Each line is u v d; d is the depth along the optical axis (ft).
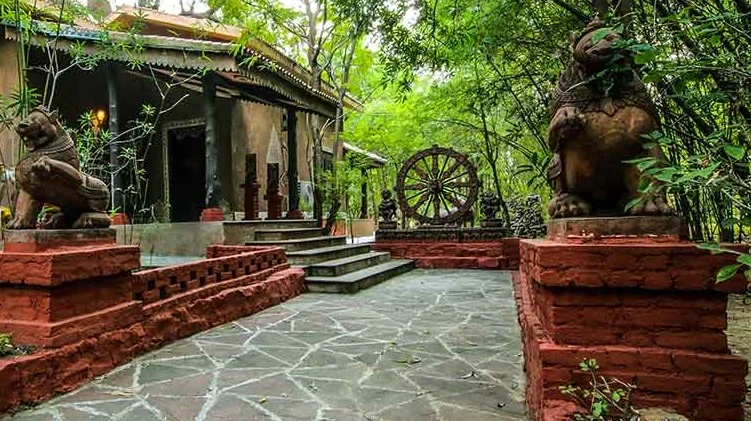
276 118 37.78
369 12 17.15
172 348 11.58
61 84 28.53
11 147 20.51
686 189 5.38
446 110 32.99
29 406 7.94
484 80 24.97
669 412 5.29
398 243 32.53
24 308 8.91
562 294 5.92
